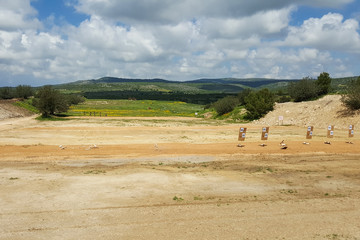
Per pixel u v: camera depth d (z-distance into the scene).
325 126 44.06
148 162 19.64
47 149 23.86
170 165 18.91
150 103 124.19
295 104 57.09
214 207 11.73
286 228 9.89
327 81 66.00
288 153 23.25
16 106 65.38
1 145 25.11
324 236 9.34
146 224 10.07
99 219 10.43
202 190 13.89
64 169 17.44
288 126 47.00
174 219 10.52
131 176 16.02
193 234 9.36
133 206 11.71
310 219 10.66
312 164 19.58
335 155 22.58
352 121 41.88
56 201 12.10
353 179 16.09
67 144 26.80
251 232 9.55
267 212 11.28
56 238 8.98
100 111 83.69
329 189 14.32
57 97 59.16
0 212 10.85
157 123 51.53
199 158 21.27
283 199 12.81
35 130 36.62
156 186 14.37
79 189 13.69
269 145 26.86
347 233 9.57
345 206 12.01
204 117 74.19
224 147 25.83
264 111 57.59
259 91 61.12
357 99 43.91
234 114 64.31
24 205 11.59
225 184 14.90
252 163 19.77
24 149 23.62
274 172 17.41
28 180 14.91
